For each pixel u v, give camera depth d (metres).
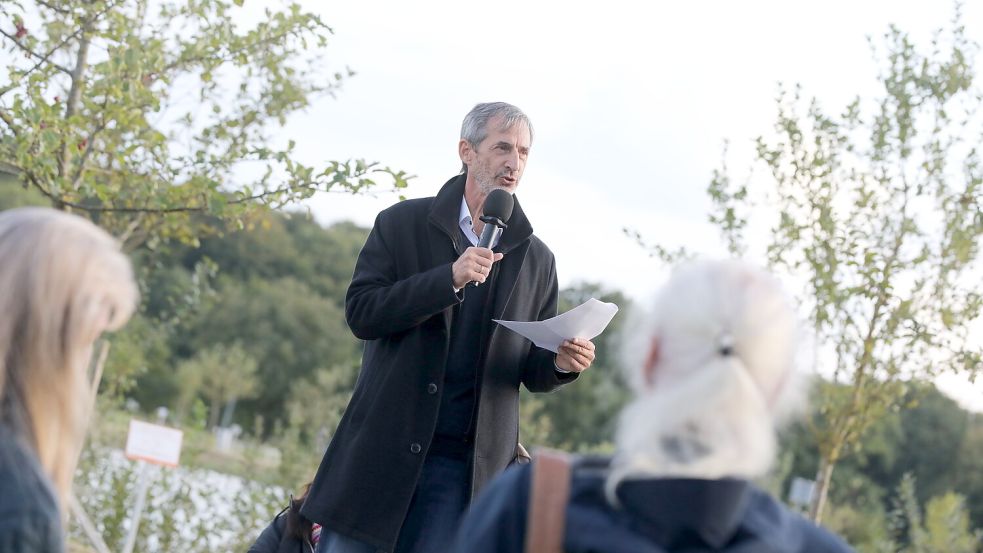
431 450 4.80
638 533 2.07
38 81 7.11
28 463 2.27
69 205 7.46
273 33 8.16
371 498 4.65
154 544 11.16
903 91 8.26
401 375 4.74
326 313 52.31
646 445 2.09
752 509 2.16
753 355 2.10
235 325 49.94
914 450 37.41
